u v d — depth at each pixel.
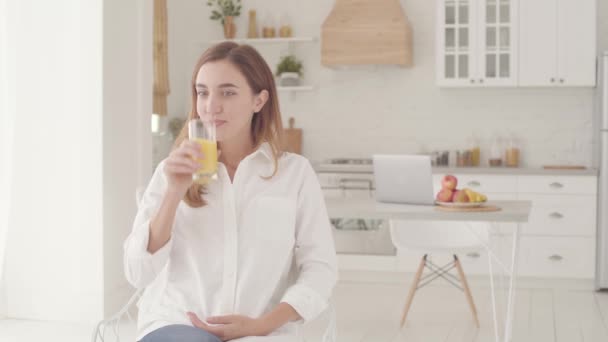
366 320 4.55
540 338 4.12
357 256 5.85
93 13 4.38
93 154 4.43
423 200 3.64
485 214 3.29
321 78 6.59
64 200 4.50
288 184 1.73
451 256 5.68
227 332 1.51
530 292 5.50
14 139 4.54
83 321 4.48
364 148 6.54
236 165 1.76
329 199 3.98
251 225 1.67
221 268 1.64
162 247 1.55
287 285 1.75
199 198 1.64
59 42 4.45
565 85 5.84
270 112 1.75
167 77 6.02
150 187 1.68
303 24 6.61
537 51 5.87
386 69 6.47
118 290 4.61
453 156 6.34
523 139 6.28
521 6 5.88
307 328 4.30
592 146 6.17
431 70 6.40
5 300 4.61
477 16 5.96
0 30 4.50
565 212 5.61
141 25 4.79
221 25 6.72
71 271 4.50
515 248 3.40
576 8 5.79
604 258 5.50
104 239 4.45
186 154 1.49
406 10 6.42
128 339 4.00
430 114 6.42
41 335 4.15
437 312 4.79
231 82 1.63
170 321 1.63
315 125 6.60
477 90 6.33
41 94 4.50
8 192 4.55
